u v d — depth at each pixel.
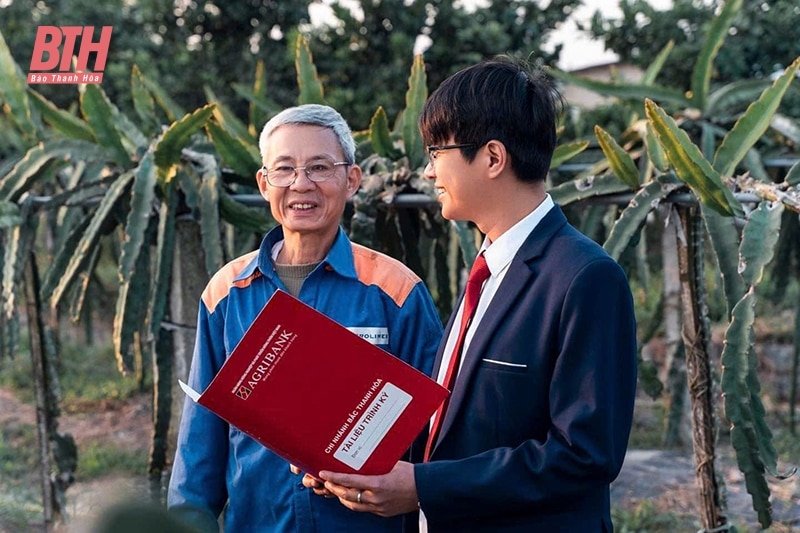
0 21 8.53
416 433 1.74
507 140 1.73
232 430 2.22
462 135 1.75
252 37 8.36
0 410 7.23
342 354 1.71
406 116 3.69
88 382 8.03
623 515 4.60
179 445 2.25
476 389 1.75
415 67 3.69
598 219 4.58
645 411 7.05
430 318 2.26
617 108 6.86
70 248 3.87
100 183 3.83
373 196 3.36
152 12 8.24
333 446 1.77
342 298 2.22
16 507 4.78
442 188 1.82
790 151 5.02
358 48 7.59
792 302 8.16
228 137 3.60
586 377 1.62
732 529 3.00
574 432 1.61
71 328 9.59
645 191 2.95
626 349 1.68
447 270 4.00
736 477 5.26
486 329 1.75
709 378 2.98
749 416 2.52
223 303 2.27
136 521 0.72
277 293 1.67
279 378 1.73
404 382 1.72
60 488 4.15
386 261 2.28
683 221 3.04
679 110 5.08
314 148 2.16
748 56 7.22
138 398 7.52
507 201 1.78
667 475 5.26
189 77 8.11
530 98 1.75
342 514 2.14
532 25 7.47
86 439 6.44
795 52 7.07
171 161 3.43
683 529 4.43
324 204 2.18
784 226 5.23
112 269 8.73
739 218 2.78
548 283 1.70
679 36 7.36
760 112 3.04
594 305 1.64
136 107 4.36
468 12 7.45
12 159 5.62
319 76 7.62
